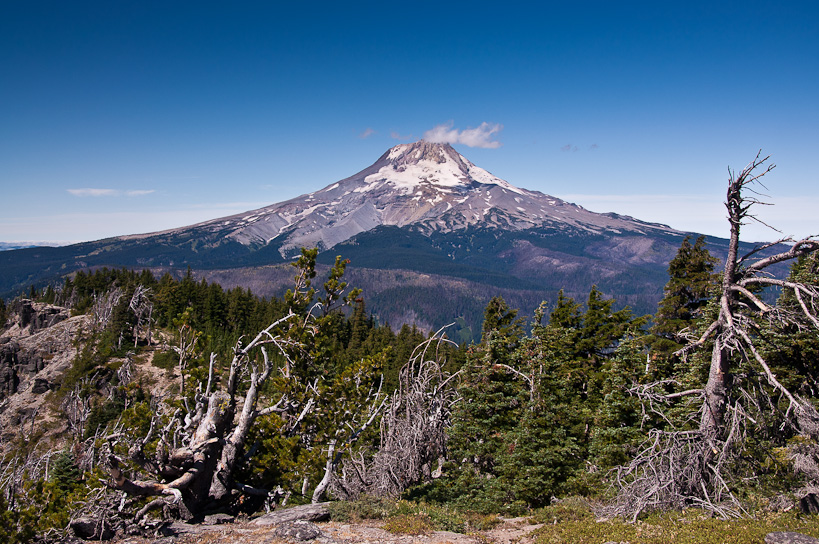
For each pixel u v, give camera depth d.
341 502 16.41
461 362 37.91
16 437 66.12
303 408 23.11
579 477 20.25
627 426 20.42
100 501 15.04
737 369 17.89
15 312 128.25
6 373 85.25
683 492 15.62
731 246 16.36
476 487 20.64
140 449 16.05
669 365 24.56
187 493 16.66
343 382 22.92
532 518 17.05
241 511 18.89
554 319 33.91
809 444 14.73
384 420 22.03
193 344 21.91
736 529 12.27
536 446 20.47
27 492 14.09
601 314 32.91
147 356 82.12
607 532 13.20
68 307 129.38
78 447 34.66
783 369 19.00
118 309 89.31
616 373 21.34
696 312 32.56
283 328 24.72
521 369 23.11
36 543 13.13
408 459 20.70
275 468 20.27
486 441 21.84
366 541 12.77
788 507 14.09
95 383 72.25
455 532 14.55
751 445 16.11
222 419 18.38
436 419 22.59
